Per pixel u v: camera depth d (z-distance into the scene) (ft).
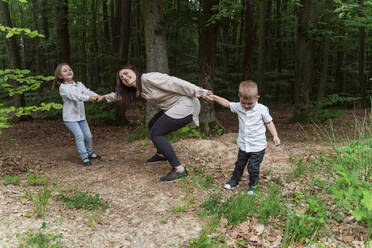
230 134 20.47
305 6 25.66
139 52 54.29
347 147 10.61
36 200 9.73
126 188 11.74
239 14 21.83
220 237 7.82
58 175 13.29
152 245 7.56
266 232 8.13
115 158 17.06
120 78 12.08
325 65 41.63
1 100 63.57
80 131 15.20
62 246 7.23
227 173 13.37
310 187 10.74
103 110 32.78
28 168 14.19
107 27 52.21
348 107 44.78
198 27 22.65
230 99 50.72
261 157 10.64
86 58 67.67
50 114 36.11
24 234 7.48
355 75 60.03
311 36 25.11
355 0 23.61
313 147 16.85
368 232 7.70
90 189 11.61
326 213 8.55
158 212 9.50
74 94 14.20
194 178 12.57
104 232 8.18
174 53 54.34
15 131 29.73
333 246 7.47
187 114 12.09
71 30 56.85
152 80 11.59
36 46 47.96
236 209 8.89
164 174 13.48
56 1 36.81
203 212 9.12
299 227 7.89
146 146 19.44
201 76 23.79
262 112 10.45
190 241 7.61
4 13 33.96
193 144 17.83
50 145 23.13
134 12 58.34
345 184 9.19
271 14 57.98
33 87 12.57
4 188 10.66
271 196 9.64
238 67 63.87
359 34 41.50
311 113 32.22
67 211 9.30
